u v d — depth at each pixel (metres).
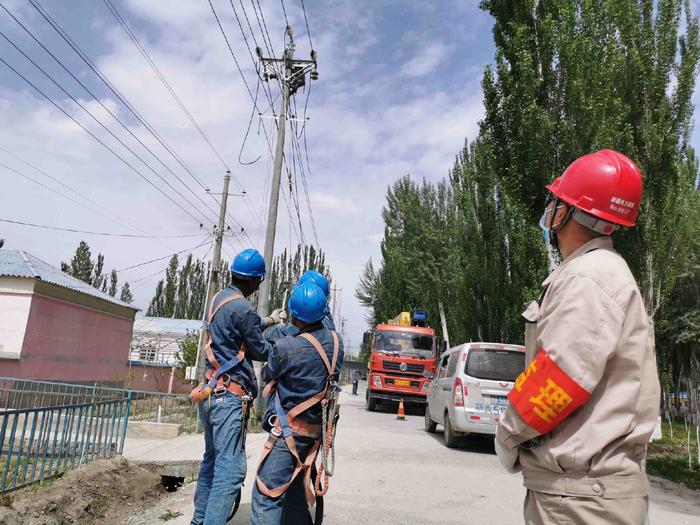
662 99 12.55
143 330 42.62
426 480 7.18
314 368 3.55
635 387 1.73
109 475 6.52
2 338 18.58
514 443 1.82
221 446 3.93
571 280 1.81
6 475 5.43
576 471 1.71
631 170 2.01
